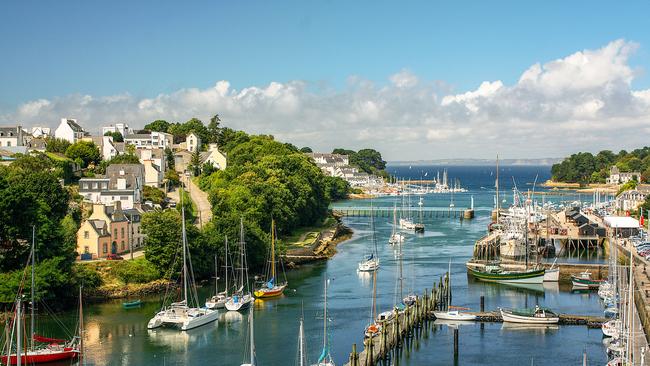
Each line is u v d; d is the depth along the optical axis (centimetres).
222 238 16788
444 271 18062
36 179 16462
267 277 16988
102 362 10462
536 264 17875
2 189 13388
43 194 16150
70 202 19062
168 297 14688
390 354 11181
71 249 14450
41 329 12131
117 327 12406
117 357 10706
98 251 15938
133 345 11338
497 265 17888
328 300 14538
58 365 10250
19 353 8619
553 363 10650
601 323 12644
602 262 19150
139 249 17350
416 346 11625
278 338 11769
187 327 12262
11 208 13088
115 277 14975
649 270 16200
